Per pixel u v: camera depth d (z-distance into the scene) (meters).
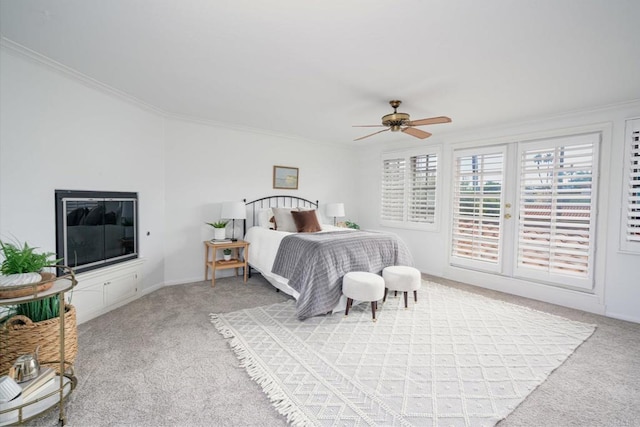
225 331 2.68
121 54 2.29
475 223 4.46
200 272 4.38
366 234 3.80
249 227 4.80
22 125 2.33
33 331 1.78
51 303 1.91
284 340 2.54
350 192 6.21
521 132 3.97
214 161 4.43
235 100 3.35
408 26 1.84
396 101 3.20
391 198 5.67
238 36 2.00
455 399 1.83
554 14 1.68
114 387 1.87
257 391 1.87
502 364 2.23
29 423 1.56
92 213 3.00
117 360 2.18
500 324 2.96
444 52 2.17
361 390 1.89
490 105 3.33
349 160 6.16
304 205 5.49
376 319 3.02
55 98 2.57
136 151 3.53
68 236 2.74
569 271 3.61
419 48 2.12
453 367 2.18
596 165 3.37
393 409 1.73
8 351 1.74
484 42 2.02
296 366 2.15
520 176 3.98
